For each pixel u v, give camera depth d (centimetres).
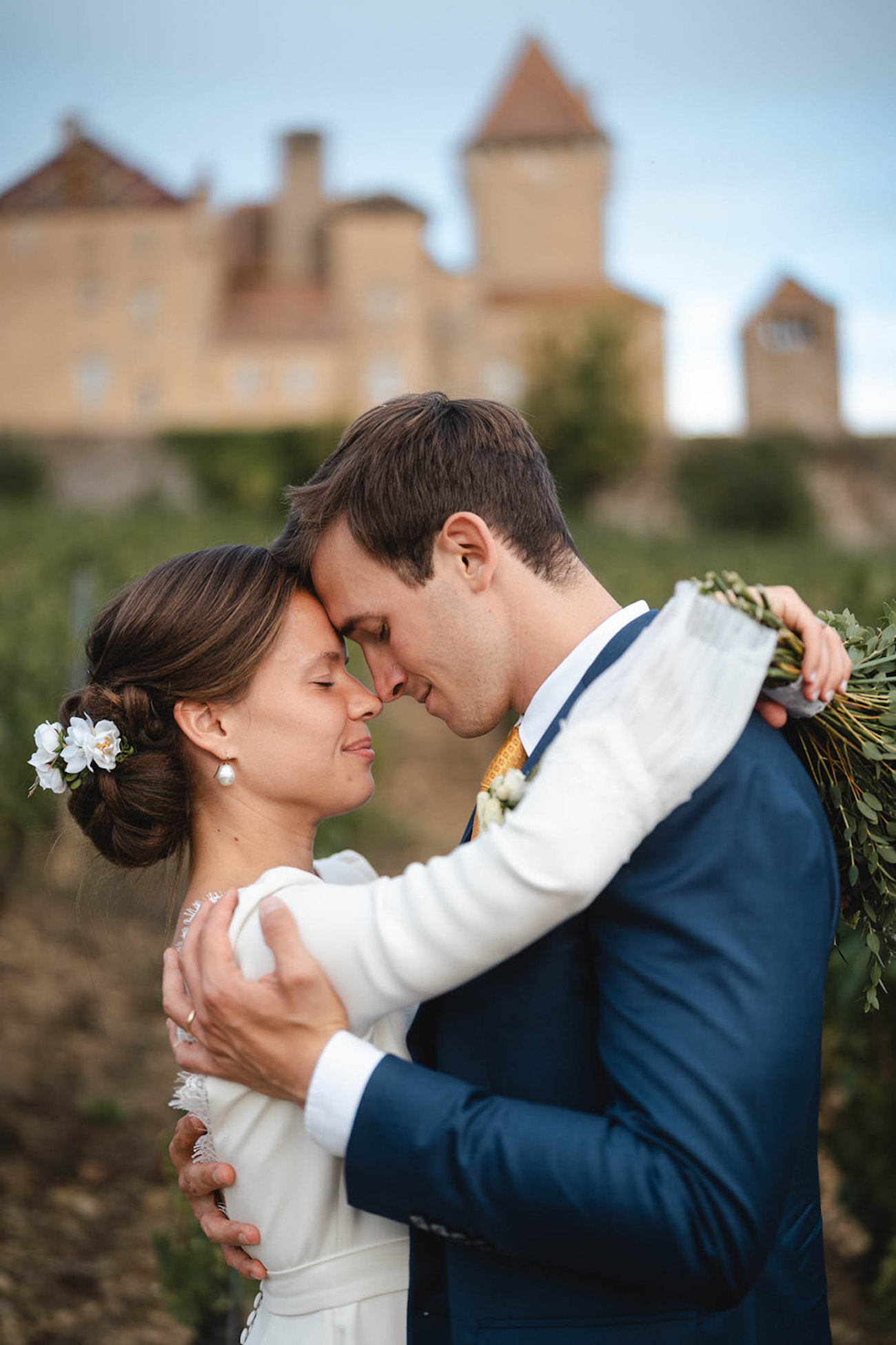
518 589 155
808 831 133
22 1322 337
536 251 4691
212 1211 160
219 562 172
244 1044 137
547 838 127
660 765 127
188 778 174
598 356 3631
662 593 1451
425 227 4619
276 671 168
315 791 171
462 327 4616
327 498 161
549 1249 125
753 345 4925
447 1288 149
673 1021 125
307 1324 153
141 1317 347
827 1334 152
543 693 154
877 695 153
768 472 3619
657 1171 120
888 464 3688
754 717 144
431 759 1232
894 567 802
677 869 130
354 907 138
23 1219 392
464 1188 126
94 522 2281
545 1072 140
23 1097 475
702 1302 124
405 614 158
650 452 3669
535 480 158
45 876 680
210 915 147
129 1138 459
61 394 4556
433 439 155
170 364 4516
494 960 132
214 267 4547
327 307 4600
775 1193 123
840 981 333
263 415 4500
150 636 168
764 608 139
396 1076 133
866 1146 346
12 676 728
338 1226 154
